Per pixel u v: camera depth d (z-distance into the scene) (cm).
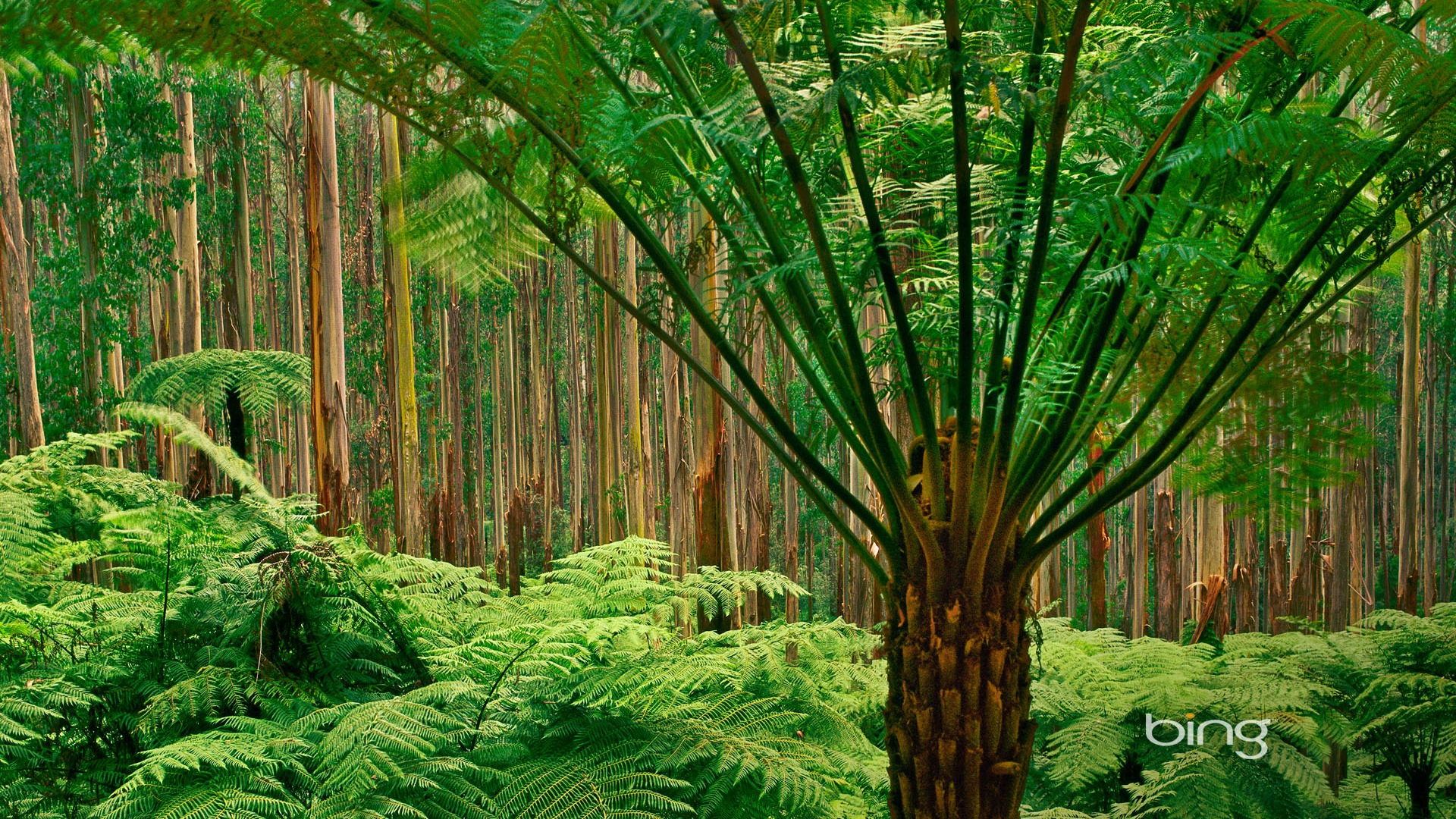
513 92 144
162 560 228
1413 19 155
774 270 138
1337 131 141
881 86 127
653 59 168
